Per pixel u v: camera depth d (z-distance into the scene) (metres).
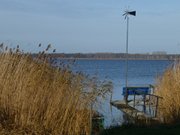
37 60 13.05
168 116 15.79
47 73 12.95
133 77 54.81
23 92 12.45
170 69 17.92
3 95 12.50
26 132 12.04
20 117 12.28
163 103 16.78
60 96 12.57
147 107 19.58
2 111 12.45
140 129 13.78
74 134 12.42
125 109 18.70
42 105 12.48
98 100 13.30
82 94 12.84
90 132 12.55
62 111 12.51
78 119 12.52
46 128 12.29
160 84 18.23
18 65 12.73
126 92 21.00
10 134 11.89
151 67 85.69
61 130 12.35
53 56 13.20
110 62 138.25
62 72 13.02
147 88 20.97
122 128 14.23
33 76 12.62
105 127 14.57
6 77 12.61
